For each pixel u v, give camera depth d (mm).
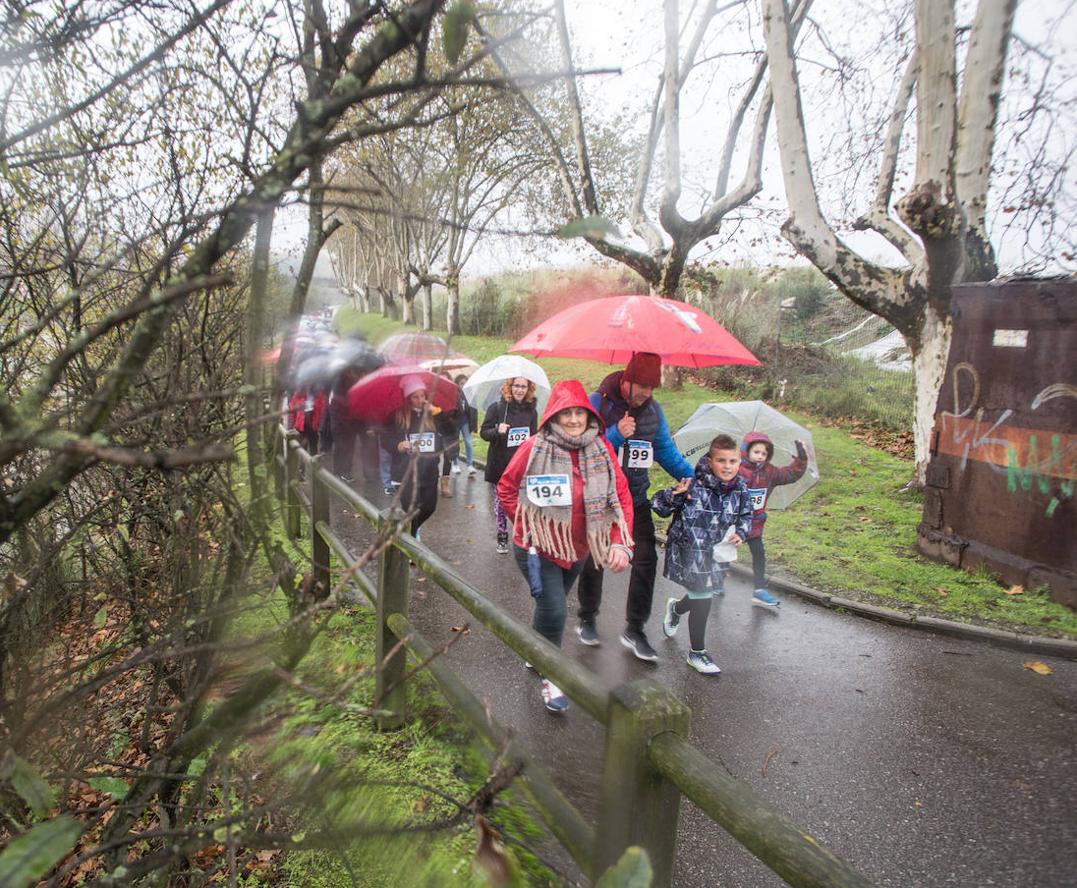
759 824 1042
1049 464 4879
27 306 1370
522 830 2205
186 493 1544
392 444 4711
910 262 7680
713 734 3361
